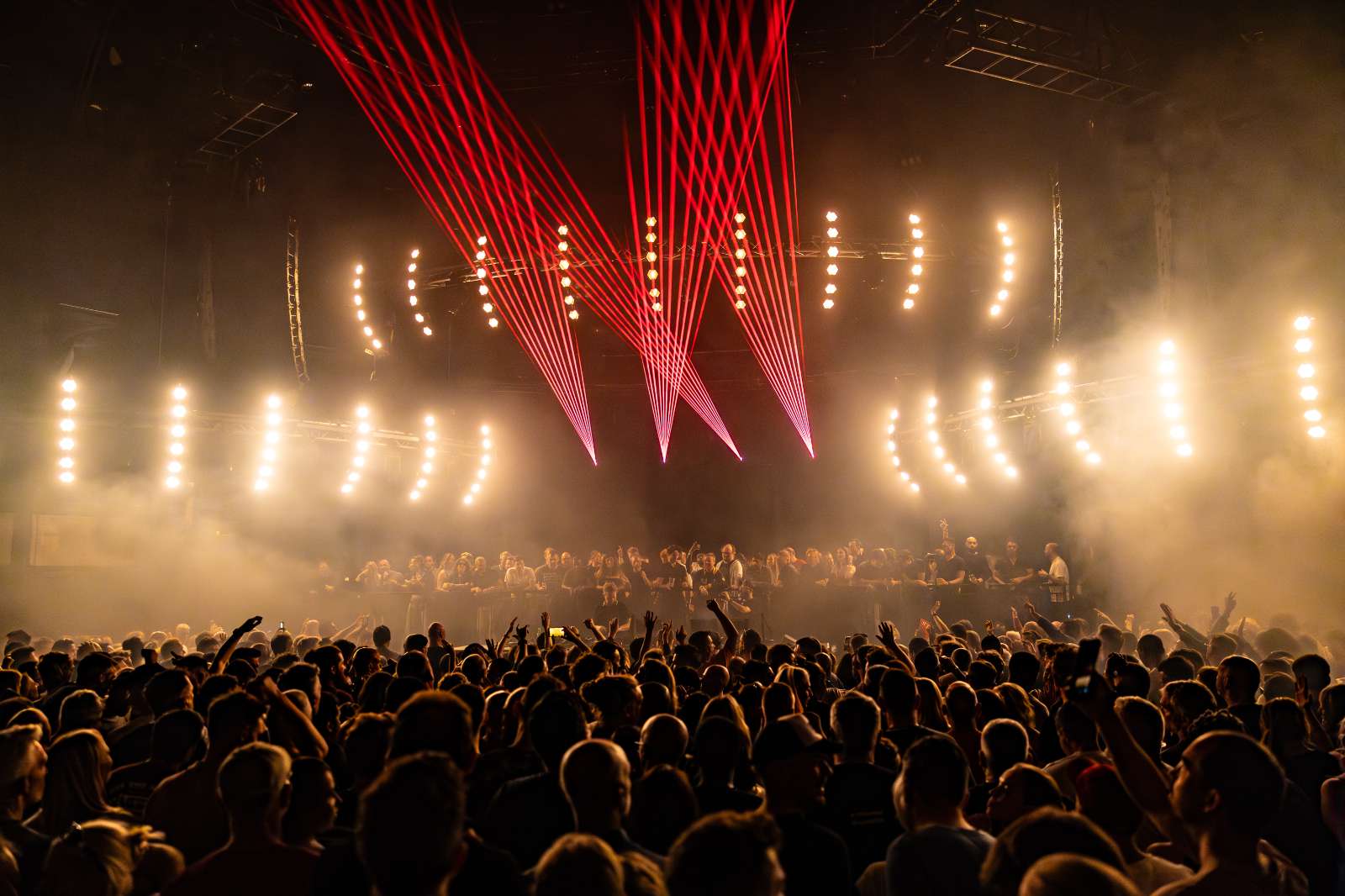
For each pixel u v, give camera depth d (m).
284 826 3.62
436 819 2.49
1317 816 4.40
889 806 4.29
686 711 5.71
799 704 6.24
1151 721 4.65
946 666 8.04
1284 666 7.49
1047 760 5.86
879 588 20.69
